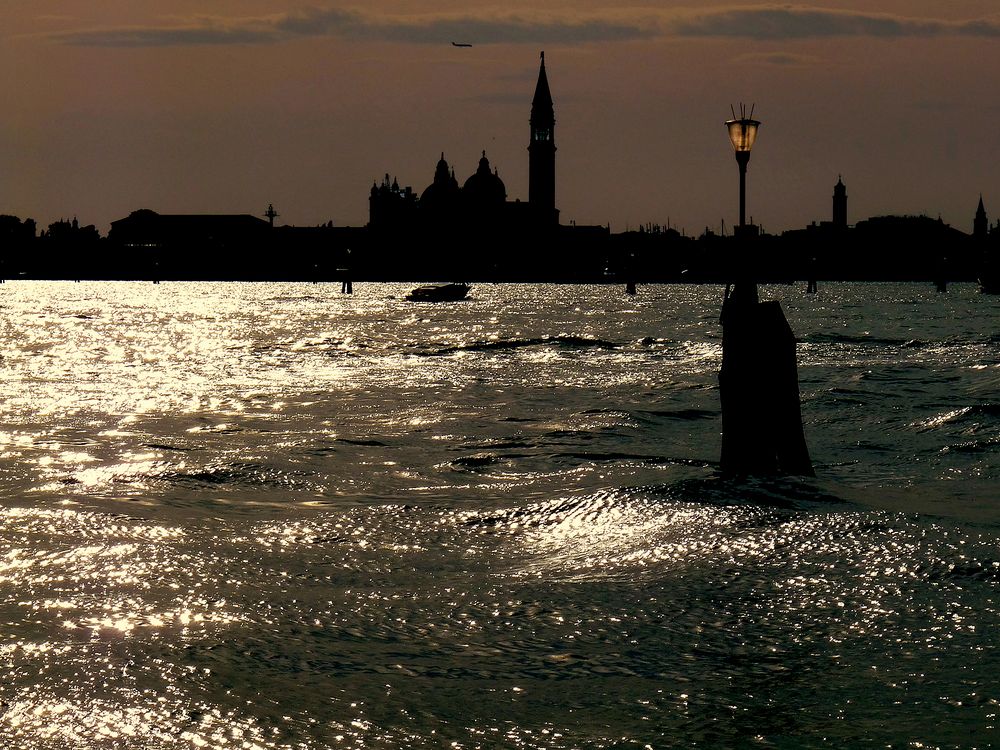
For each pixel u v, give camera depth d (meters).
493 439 52.81
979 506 34.59
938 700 19.97
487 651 22.58
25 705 19.86
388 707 19.91
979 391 71.31
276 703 20.03
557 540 30.89
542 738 18.75
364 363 115.06
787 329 37.72
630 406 67.38
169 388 82.38
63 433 55.62
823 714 19.50
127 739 18.64
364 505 36.16
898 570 27.09
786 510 32.72
